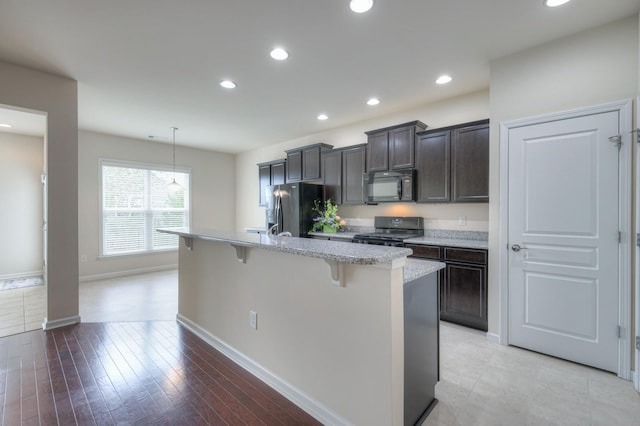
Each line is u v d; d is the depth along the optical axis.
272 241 1.99
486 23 2.20
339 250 1.54
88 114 4.24
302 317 1.89
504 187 2.68
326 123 4.75
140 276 5.46
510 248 2.66
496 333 2.77
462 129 3.36
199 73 2.99
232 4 1.99
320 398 1.79
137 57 2.68
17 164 5.07
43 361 2.39
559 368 2.31
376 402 1.52
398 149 3.92
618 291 2.19
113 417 1.76
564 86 2.38
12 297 4.09
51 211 2.99
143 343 2.74
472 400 1.93
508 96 2.65
